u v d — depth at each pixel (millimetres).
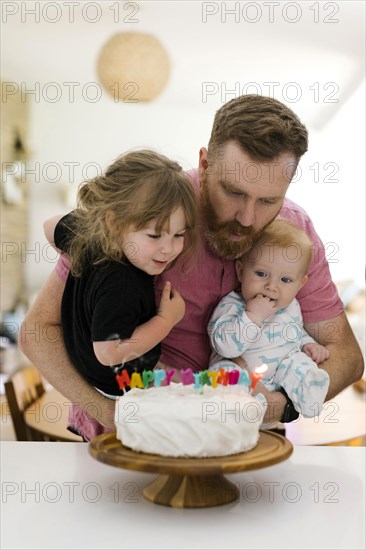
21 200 1842
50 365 1284
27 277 1874
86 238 1210
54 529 829
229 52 1671
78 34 1734
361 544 785
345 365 1353
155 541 793
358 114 1663
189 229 1211
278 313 1307
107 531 820
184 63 1698
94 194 1227
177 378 1295
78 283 1227
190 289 1292
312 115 1662
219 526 836
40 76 1799
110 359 1152
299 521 856
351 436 1423
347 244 1686
